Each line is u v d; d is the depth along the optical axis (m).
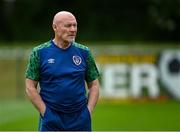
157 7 53.44
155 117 32.09
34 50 12.93
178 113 33.62
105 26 56.44
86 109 13.03
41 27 58.41
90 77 13.22
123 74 38.28
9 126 29.23
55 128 12.88
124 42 53.50
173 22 53.53
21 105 37.00
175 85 38.38
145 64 38.44
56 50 12.90
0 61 39.56
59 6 58.34
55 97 12.84
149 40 54.53
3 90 39.56
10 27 58.41
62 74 12.82
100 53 38.31
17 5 59.22
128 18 56.44
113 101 38.09
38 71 12.94
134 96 38.28
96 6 57.41
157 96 38.41
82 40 55.31
